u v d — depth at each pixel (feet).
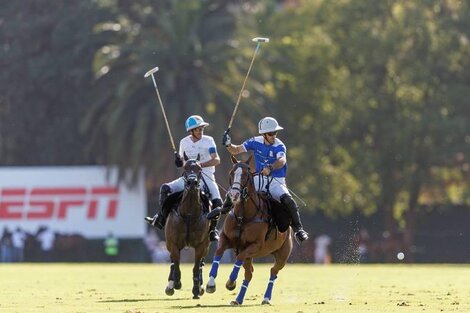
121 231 571.28
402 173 618.85
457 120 604.49
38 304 192.34
